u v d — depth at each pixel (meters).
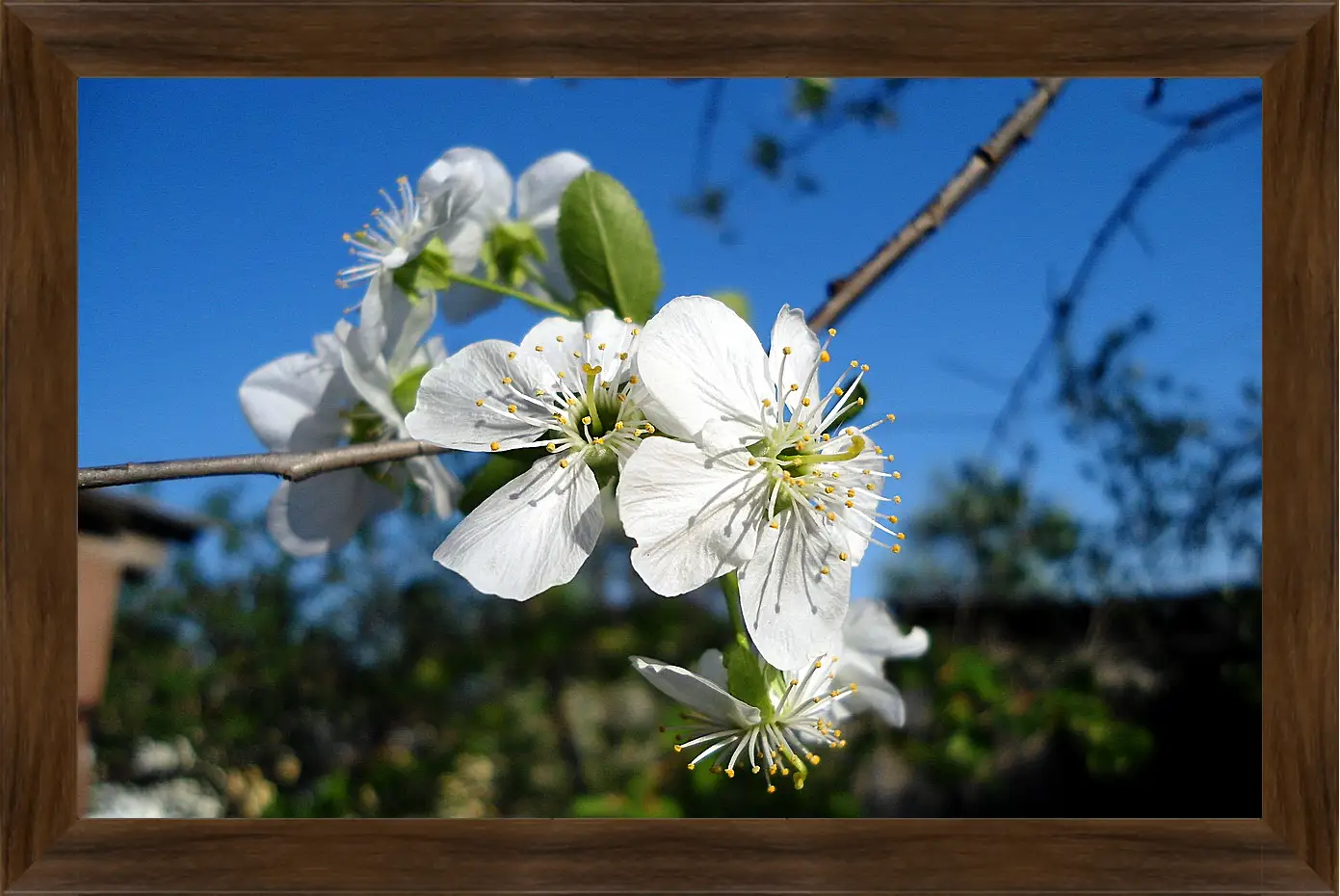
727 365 0.09
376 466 0.13
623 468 0.09
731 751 0.10
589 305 0.11
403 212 0.13
